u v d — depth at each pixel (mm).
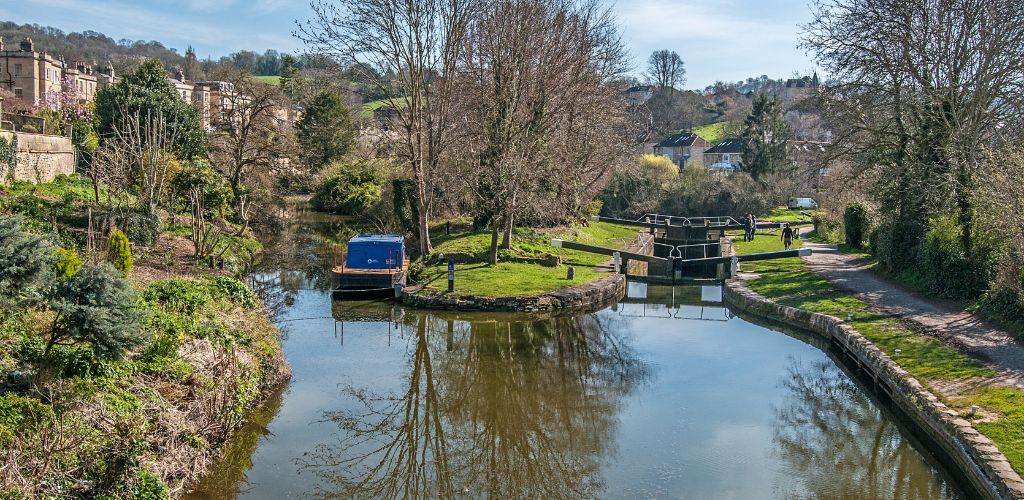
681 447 15141
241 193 44438
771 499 12859
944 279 23828
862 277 28844
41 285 11789
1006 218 19422
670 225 51219
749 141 69000
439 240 36656
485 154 33312
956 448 12961
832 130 32656
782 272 31531
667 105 112562
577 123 37656
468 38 32031
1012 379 15266
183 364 14172
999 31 24625
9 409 10414
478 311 26078
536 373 20000
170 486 11469
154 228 27422
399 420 16547
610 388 18766
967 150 24594
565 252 35688
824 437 15648
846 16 27703
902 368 16719
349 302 27500
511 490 13461
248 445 14758
